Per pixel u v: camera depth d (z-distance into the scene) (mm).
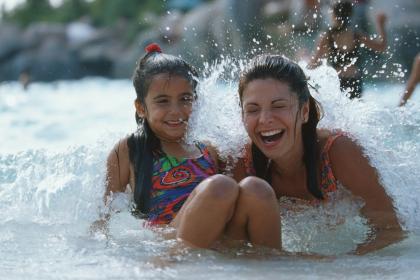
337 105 4176
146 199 3934
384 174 3789
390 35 19438
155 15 33188
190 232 3152
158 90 4008
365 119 4270
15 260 3148
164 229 3566
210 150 4133
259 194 3160
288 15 16859
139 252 3225
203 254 3098
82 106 11859
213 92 4258
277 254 3182
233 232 3273
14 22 44969
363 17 8797
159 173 3986
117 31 36719
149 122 4074
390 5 20359
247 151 3971
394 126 4680
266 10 17391
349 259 3150
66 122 9328
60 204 4148
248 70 3652
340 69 7199
